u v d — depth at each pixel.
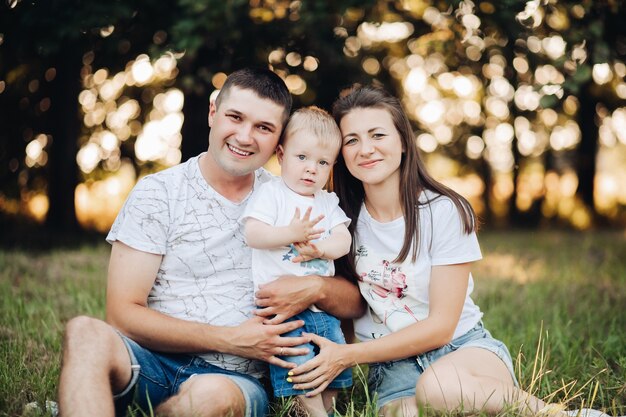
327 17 5.66
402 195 2.79
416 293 2.75
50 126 9.34
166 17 6.23
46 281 5.20
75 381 2.11
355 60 7.23
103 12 5.46
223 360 2.58
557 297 4.95
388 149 2.74
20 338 3.41
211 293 2.62
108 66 7.10
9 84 8.34
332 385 2.70
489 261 7.41
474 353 2.62
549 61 5.93
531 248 8.80
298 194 2.80
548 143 14.98
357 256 2.88
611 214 14.80
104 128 10.64
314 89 7.07
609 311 4.46
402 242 2.78
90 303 4.49
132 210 2.59
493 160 16.22
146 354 2.47
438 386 2.48
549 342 3.51
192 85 6.64
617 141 14.91
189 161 2.74
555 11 5.19
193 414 2.19
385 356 2.59
